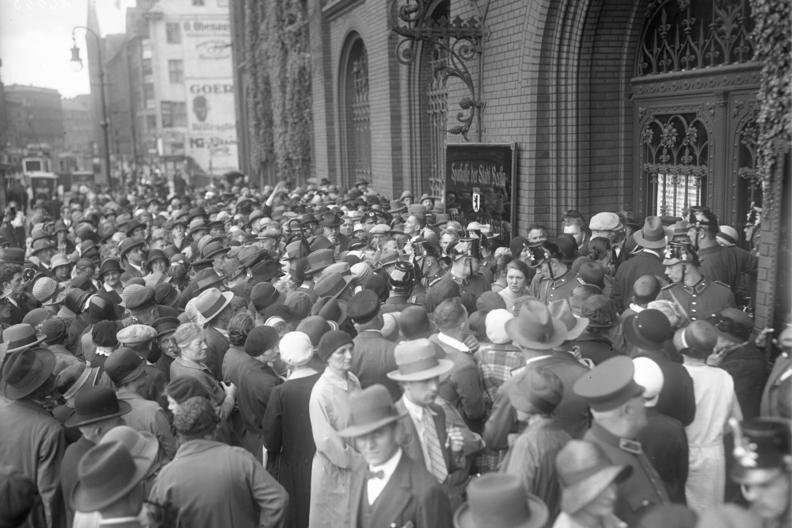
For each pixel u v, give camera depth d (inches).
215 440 172.7
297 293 258.4
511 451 154.7
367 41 705.6
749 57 329.4
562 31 394.6
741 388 194.1
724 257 283.3
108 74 3036.4
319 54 854.5
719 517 109.2
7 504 153.0
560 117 407.2
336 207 553.3
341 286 277.6
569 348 195.2
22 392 195.5
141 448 163.0
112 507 141.9
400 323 207.3
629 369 143.7
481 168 451.2
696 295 249.4
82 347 269.3
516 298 268.5
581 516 121.5
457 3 488.7
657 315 178.1
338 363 194.7
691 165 370.0
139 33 2586.1
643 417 142.6
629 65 403.5
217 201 844.0
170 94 2524.6
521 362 201.0
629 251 319.9
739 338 192.9
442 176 616.7
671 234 291.1
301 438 208.8
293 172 1032.2
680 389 171.2
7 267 343.9
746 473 113.0
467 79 460.4
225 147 2546.8
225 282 348.2
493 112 451.2
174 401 195.9
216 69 2519.7
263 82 1166.3
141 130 2751.0
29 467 193.3
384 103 666.2
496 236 386.9
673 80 374.3
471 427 200.7
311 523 197.2
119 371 206.4
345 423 191.2
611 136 409.7
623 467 120.8
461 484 183.0
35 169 1852.9
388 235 391.2
